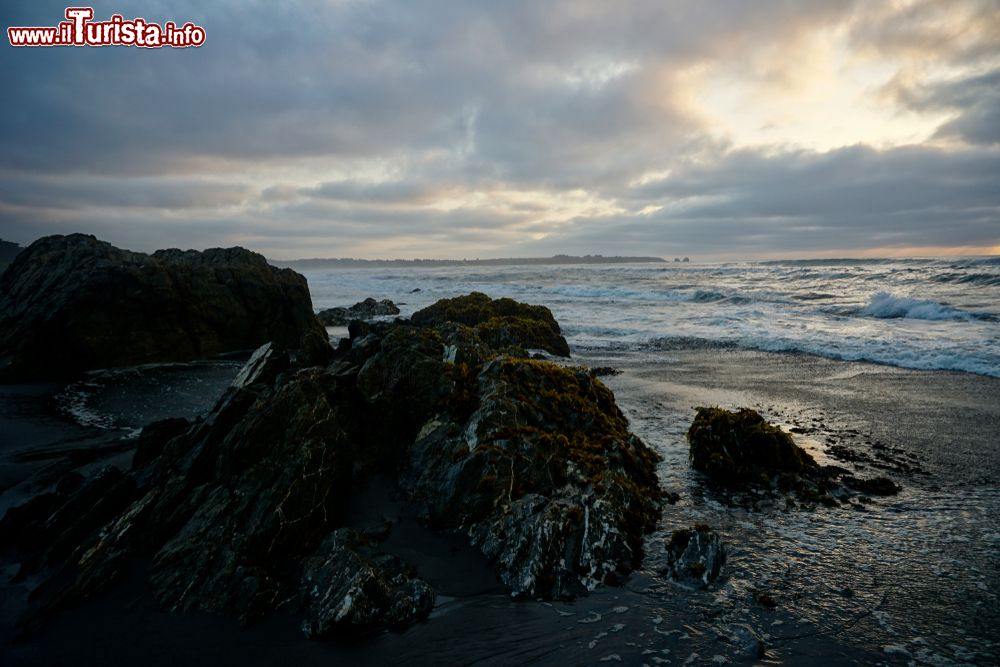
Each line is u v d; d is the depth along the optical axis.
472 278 93.31
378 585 6.65
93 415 15.51
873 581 7.23
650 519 8.98
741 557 7.84
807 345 25.09
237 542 7.46
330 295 66.56
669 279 71.38
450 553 7.99
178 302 25.27
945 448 12.27
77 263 25.75
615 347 26.95
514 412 10.68
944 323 29.64
